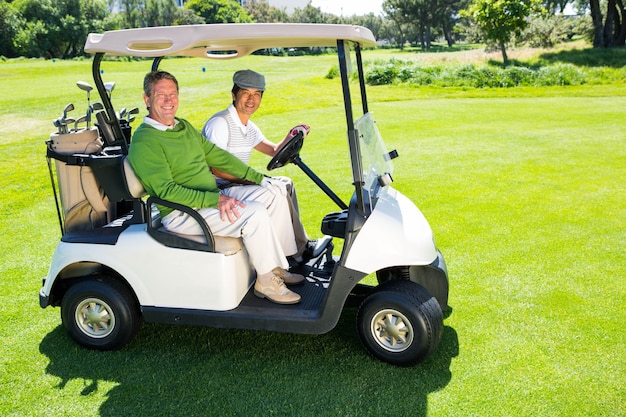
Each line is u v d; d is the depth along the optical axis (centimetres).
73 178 259
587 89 1430
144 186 241
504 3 1786
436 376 241
